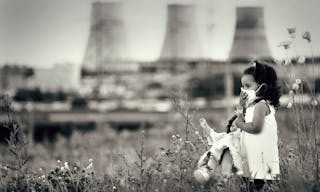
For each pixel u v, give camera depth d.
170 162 8.75
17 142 8.86
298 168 8.01
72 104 113.94
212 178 7.57
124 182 8.79
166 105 96.12
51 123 94.88
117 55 122.88
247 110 7.53
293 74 8.80
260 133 7.43
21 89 104.38
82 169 9.19
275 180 7.51
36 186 8.89
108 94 117.75
